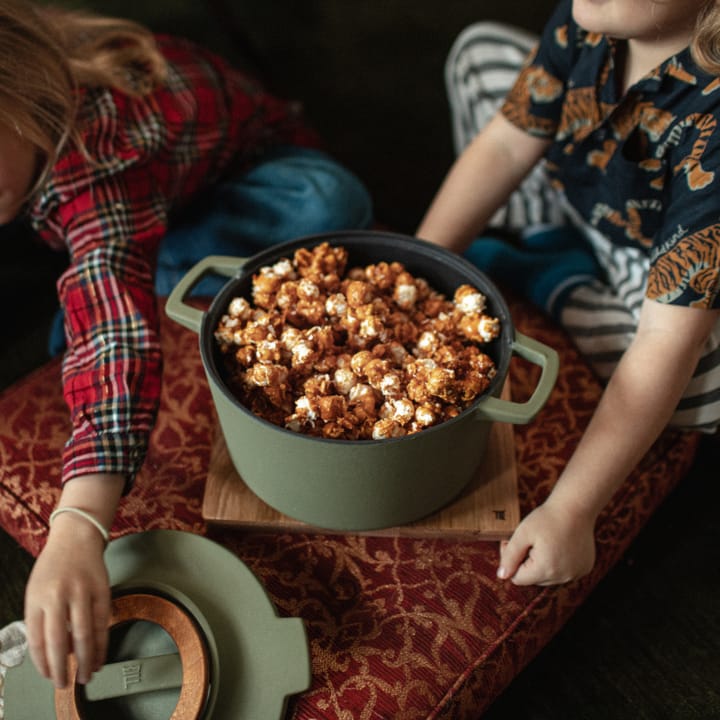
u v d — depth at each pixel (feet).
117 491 2.66
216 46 5.75
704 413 3.20
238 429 2.48
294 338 2.66
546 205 4.31
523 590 2.85
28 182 3.07
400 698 2.60
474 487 2.95
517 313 3.80
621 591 3.48
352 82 5.68
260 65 5.53
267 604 2.65
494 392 2.42
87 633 2.31
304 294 2.74
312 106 5.54
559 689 3.22
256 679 2.52
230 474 2.97
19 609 3.43
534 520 2.77
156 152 3.34
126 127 3.27
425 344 2.69
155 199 3.32
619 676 3.24
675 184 2.76
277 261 2.90
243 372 2.71
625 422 2.76
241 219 3.81
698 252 2.62
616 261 3.70
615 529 3.06
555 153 3.38
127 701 2.54
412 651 2.70
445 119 5.46
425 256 2.93
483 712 2.94
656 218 3.10
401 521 2.76
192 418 3.33
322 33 5.97
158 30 5.81
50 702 2.55
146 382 2.78
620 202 3.15
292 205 3.79
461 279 2.91
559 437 3.26
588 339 3.62
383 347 2.64
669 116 2.76
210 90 3.80
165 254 3.82
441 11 6.05
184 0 6.03
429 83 5.66
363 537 2.98
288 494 2.64
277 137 4.35
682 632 3.35
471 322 2.71
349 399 2.59
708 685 3.21
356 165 5.22
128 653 2.62
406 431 2.51
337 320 2.81
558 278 3.88
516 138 3.47
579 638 3.34
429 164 5.21
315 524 2.78
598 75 2.95
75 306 2.93
